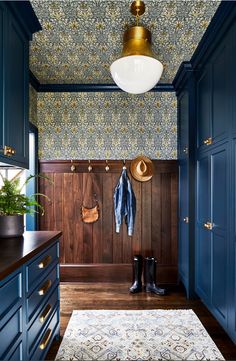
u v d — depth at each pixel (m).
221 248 1.99
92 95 3.29
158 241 3.27
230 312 1.80
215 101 2.13
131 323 2.24
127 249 3.27
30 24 1.93
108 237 3.28
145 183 3.29
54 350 1.88
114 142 3.31
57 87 3.24
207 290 2.33
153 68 2.07
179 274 3.18
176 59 2.60
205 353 1.84
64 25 2.04
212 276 2.19
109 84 3.23
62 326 2.20
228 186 1.85
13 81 1.70
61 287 3.08
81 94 3.29
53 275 1.89
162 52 2.46
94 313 2.43
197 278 2.66
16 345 1.24
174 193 3.29
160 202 3.28
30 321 1.42
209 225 2.25
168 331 2.12
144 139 3.30
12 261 1.21
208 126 2.32
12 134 1.69
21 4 1.70
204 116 2.44
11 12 1.65
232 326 1.77
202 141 2.51
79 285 3.15
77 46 2.36
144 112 3.29
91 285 3.15
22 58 1.86
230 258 1.81
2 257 1.28
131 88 2.23
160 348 1.89
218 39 2.01
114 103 3.29
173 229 3.27
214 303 2.14
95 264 3.27
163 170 3.30
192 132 2.74
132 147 3.29
